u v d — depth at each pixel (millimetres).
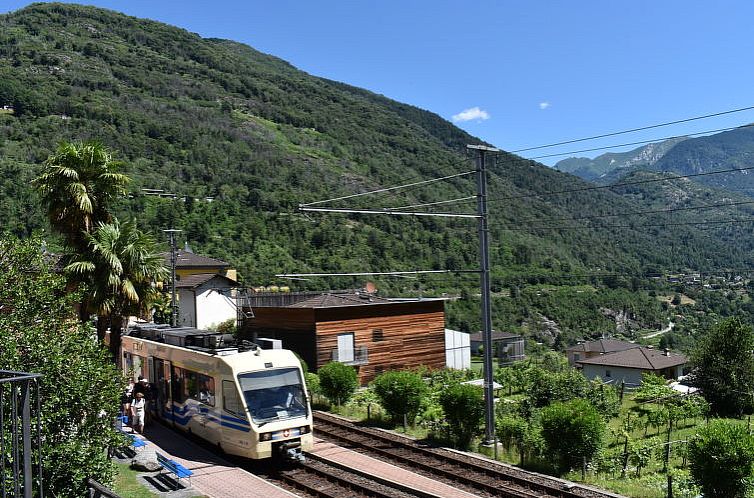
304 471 16344
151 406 20922
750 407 39344
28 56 144625
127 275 20312
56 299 11422
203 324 46938
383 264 65688
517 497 14297
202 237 61906
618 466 18938
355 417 23578
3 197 50531
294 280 58531
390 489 14906
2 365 9359
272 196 76312
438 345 40625
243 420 15797
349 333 36688
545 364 50438
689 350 42281
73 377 10055
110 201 21234
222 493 14047
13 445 6652
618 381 60688
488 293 19312
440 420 22125
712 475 14422
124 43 198375
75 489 9711
